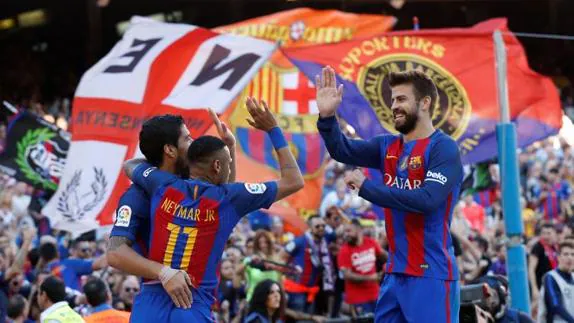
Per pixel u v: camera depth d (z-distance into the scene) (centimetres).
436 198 1209
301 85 2744
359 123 2109
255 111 1205
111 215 2052
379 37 2156
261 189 1179
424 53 2142
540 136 2142
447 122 2112
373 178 1997
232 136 1239
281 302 2100
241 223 3203
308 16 3053
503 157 1886
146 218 1186
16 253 2472
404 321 1259
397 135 1293
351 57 2145
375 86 2131
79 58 6550
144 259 1143
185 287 1121
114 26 6688
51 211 2066
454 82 2120
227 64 2139
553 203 3862
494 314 1708
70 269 2278
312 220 2738
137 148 2095
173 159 1201
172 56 2156
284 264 2559
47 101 6091
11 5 6462
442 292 1237
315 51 2155
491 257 2716
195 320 1141
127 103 2119
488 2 6950
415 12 6894
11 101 5922
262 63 2136
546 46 7162
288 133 2712
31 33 6519
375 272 2716
